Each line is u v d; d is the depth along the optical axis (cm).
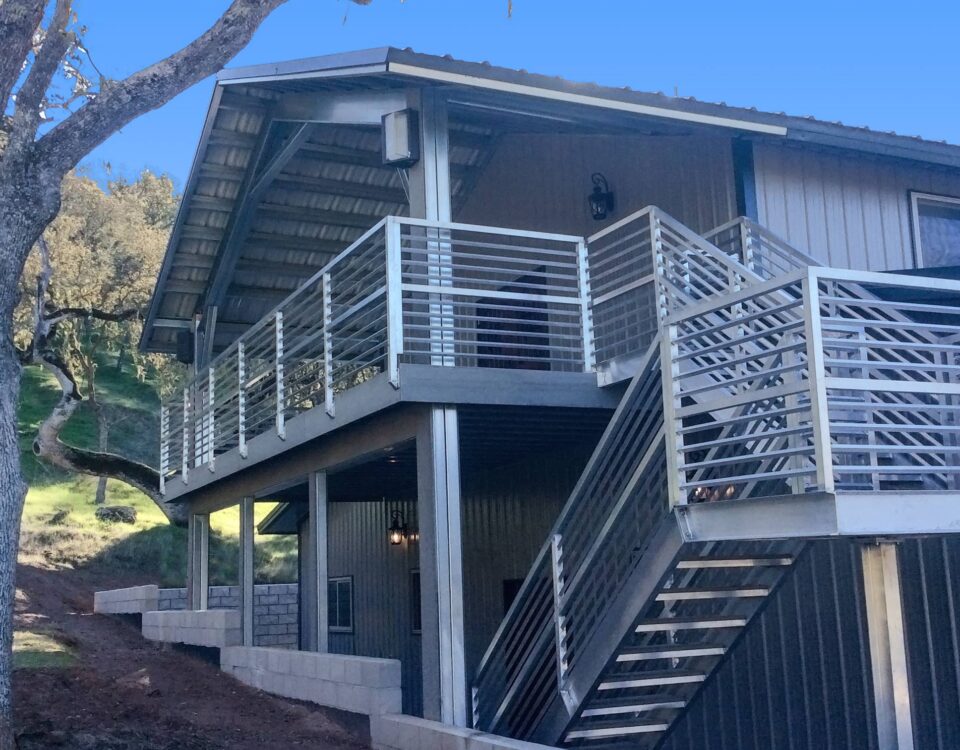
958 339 712
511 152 1345
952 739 746
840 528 582
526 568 1218
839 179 1130
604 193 1180
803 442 696
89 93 1180
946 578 761
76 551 2481
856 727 795
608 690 873
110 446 3139
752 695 886
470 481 1359
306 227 1407
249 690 1167
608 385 922
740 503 652
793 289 852
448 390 873
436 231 954
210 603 1886
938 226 1201
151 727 956
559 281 1234
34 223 813
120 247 2053
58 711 970
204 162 1268
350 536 1703
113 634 1603
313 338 1049
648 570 735
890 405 618
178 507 1945
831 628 821
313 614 1105
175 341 1619
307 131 1145
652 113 973
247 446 1248
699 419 868
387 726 884
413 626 1493
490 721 1021
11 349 791
